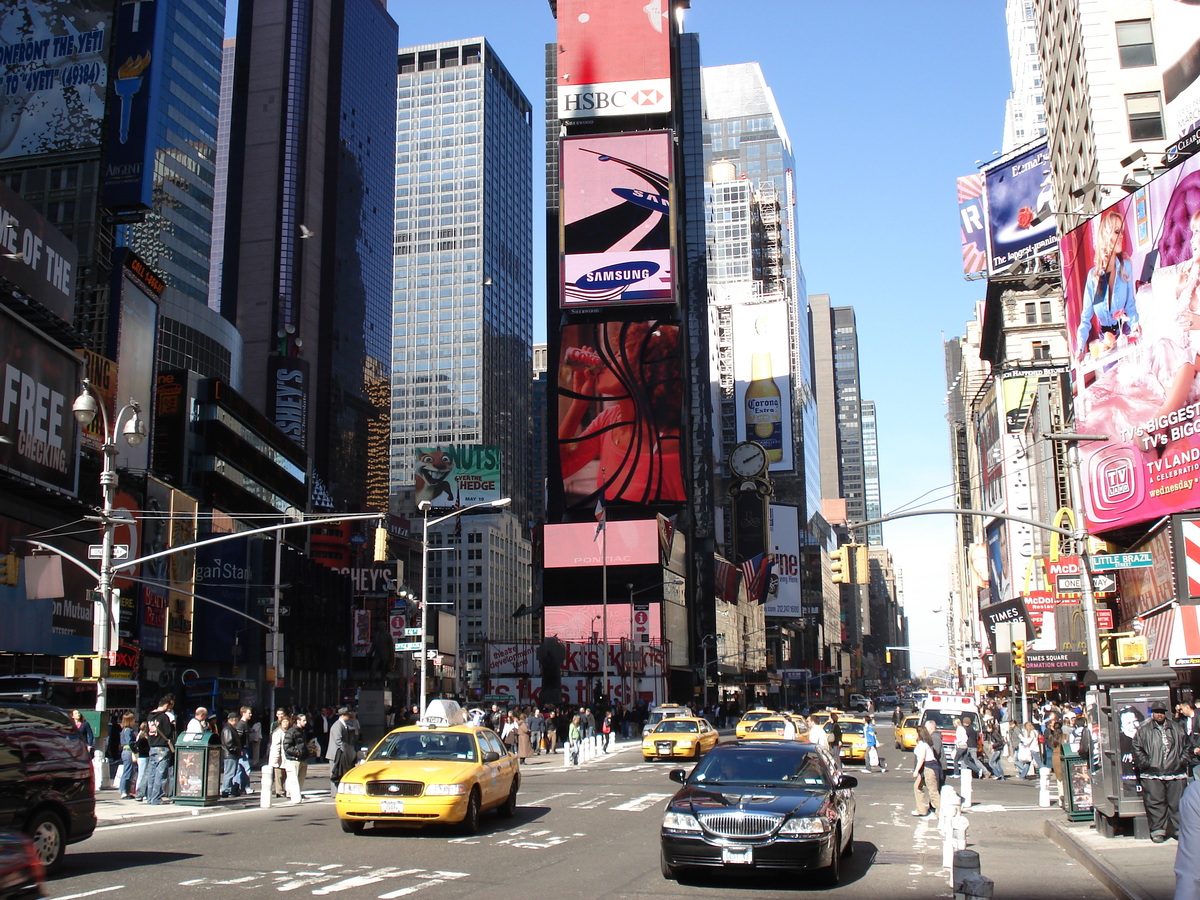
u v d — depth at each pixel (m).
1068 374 63.66
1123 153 53.09
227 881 13.27
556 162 154.50
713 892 12.93
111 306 69.12
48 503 49.28
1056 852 17.38
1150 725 16.91
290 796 25.12
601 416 118.25
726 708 108.50
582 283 120.00
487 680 95.06
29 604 46.56
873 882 13.98
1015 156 79.69
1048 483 68.00
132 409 27.58
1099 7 55.16
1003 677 75.50
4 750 13.28
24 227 51.97
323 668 95.69
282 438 98.00
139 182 75.88
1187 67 51.75
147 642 60.06
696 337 168.25
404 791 17.64
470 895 12.41
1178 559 34.94
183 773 23.70
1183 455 41.31
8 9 77.81
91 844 17.06
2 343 44.75
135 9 78.88
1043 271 80.50
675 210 124.44
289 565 89.06
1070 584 36.47
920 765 22.66
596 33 127.12
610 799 25.59
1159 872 13.54
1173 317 42.28
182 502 67.88
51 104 76.19
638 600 110.50
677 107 151.12
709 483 164.25
